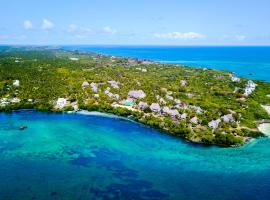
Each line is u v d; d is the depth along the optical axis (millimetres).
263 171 76188
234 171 76000
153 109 119312
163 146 91125
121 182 69938
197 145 92125
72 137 97438
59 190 66000
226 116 108250
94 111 123625
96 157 83188
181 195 65125
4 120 112875
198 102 126500
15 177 71312
